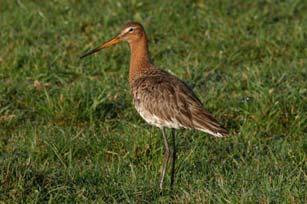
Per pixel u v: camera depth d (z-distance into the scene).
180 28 18.84
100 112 14.84
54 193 11.30
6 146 13.70
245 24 18.89
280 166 12.39
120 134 13.94
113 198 11.19
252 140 13.58
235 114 14.77
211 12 19.66
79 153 13.30
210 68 16.86
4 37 18.33
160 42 18.31
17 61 16.89
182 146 13.28
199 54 17.52
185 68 16.69
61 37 18.48
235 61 17.27
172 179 11.88
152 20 19.25
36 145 13.40
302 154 12.80
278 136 13.97
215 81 16.25
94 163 12.88
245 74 16.08
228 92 15.65
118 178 11.98
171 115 11.74
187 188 11.60
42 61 16.91
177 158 12.81
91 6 20.30
